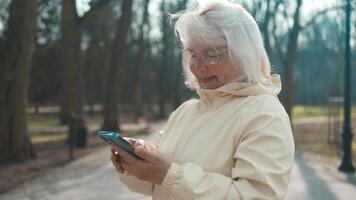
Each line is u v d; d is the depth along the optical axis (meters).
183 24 2.00
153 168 1.78
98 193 9.63
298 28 24.52
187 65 2.16
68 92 19.64
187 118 2.10
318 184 10.61
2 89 13.70
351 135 12.81
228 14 1.91
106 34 40.09
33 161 14.05
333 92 33.03
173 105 50.38
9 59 13.66
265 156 1.75
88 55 41.06
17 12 13.59
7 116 13.67
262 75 1.97
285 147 1.79
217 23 1.91
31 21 13.73
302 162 14.62
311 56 52.12
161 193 1.81
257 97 1.90
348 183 10.81
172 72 50.97
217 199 1.73
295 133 25.72
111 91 25.39
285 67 24.84
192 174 1.78
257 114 1.85
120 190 9.93
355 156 15.44
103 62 41.84
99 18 38.75
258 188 1.74
